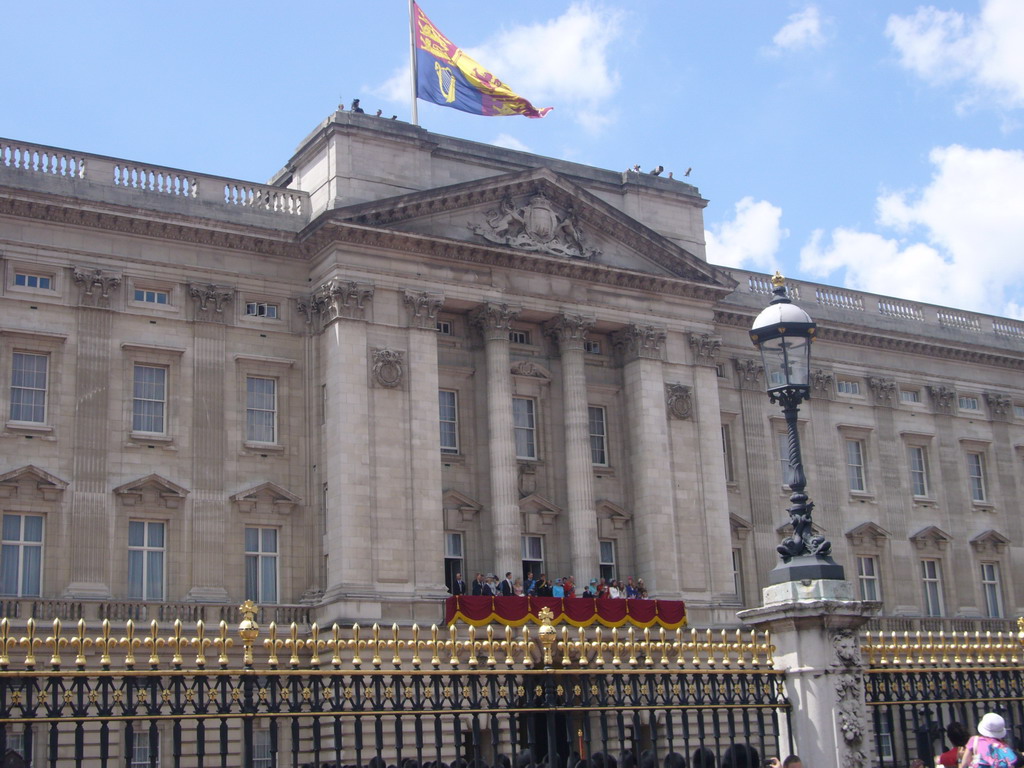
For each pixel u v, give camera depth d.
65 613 48.84
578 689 19.08
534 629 50.03
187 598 51.66
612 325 63.12
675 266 64.88
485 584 53.66
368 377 55.06
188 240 55.12
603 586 54.91
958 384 78.44
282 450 55.44
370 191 57.56
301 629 52.31
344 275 55.59
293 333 56.81
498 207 60.50
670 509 61.78
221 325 55.16
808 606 20.44
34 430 50.59
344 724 42.69
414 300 56.88
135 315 53.53
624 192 66.50
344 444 53.66
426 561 54.12
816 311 73.50
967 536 75.69
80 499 50.69
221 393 54.56
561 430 62.12
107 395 52.28
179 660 16.12
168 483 52.22
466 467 59.22
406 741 43.12
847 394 73.88
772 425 70.56
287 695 16.61
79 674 15.28
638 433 62.50
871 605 20.89
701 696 19.83
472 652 18.19
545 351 62.72
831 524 70.75
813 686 20.31
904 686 22.80
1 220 51.47
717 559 62.31
